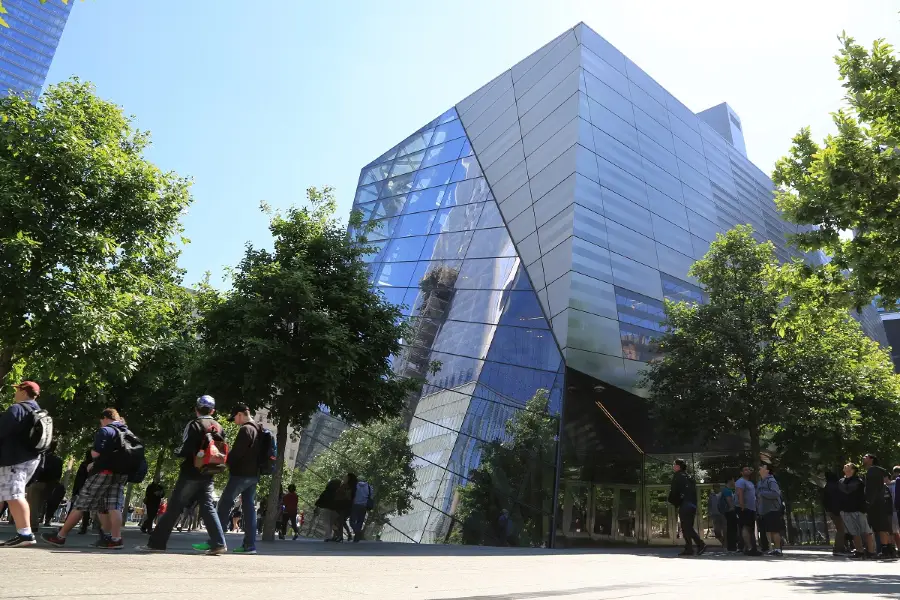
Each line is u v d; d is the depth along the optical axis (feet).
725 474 74.43
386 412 51.62
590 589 11.48
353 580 12.76
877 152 33.22
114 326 46.24
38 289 40.60
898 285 34.14
